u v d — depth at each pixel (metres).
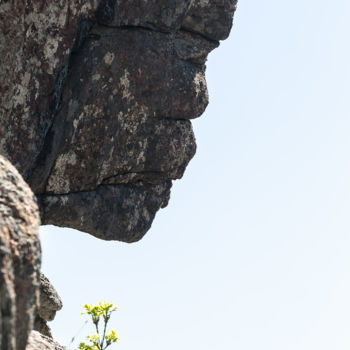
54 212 17.06
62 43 15.80
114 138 17.80
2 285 5.11
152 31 18.05
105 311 15.64
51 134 16.17
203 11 19.72
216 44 20.33
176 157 19.77
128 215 19.06
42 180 16.38
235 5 20.31
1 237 5.30
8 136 15.20
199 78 19.78
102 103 17.09
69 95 16.34
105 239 18.83
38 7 15.09
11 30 14.80
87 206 17.72
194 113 19.81
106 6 16.61
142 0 17.36
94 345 15.46
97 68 16.70
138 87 17.95
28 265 5.47
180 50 19.34
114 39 17.05
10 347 5.12
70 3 15.72
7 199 5.68
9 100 15.09
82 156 17.06
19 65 15.07
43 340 8.83
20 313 5.38
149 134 18.84
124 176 18.80
